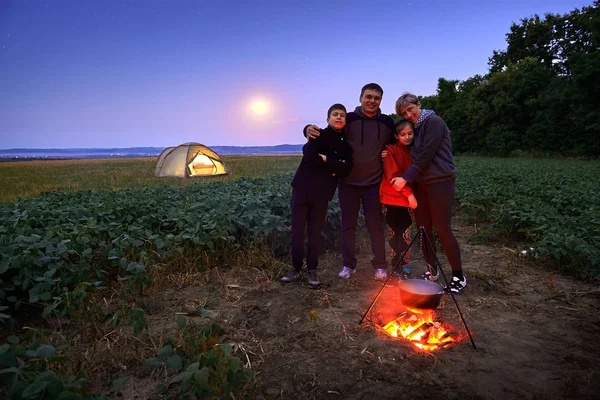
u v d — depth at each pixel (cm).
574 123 3141
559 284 408
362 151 410
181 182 1538
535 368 247
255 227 482
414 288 287
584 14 4319
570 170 1727
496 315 330
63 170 2550
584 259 435
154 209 577
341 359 259
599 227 508
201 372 192
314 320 316
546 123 3581
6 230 414
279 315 331
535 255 480
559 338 288
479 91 4388
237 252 476
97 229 436
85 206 618
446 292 373
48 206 614
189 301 358
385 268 429
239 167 2438
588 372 242
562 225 552
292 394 223
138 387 228
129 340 277
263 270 437
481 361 255
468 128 4794
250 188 855
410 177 365
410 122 380
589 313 334
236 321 317
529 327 307
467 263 489
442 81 5772
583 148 3012
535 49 4812
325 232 527
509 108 4012
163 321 315
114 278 399
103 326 299
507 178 1250
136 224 499
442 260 494
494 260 500
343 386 229
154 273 393
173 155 1856
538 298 369
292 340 287
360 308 345
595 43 3206
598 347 274
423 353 264
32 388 167
